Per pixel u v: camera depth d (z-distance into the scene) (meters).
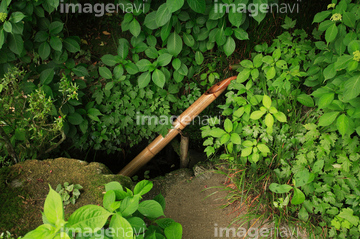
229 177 2.58
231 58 2.90
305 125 2.32
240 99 2.47
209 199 2.55
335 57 2.12
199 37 2.59
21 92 2.44
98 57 2.97
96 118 2.72
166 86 2.84
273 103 2.49
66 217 1.76
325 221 2.22
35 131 2.28
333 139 2.25
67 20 2.90
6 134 2.26
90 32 3.00
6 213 1.73
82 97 2.86
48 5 2.28
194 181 2.72
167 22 2.30
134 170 2.91
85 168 2.12
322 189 2.22
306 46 2.63
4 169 2.01
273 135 2.49
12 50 2.24
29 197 1.85
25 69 2.59
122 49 2.59
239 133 2.54
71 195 1.90
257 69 2.53
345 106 2.03
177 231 1.54
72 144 3.01
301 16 2.96
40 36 2.37
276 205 2.24
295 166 2.32
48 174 2.04
